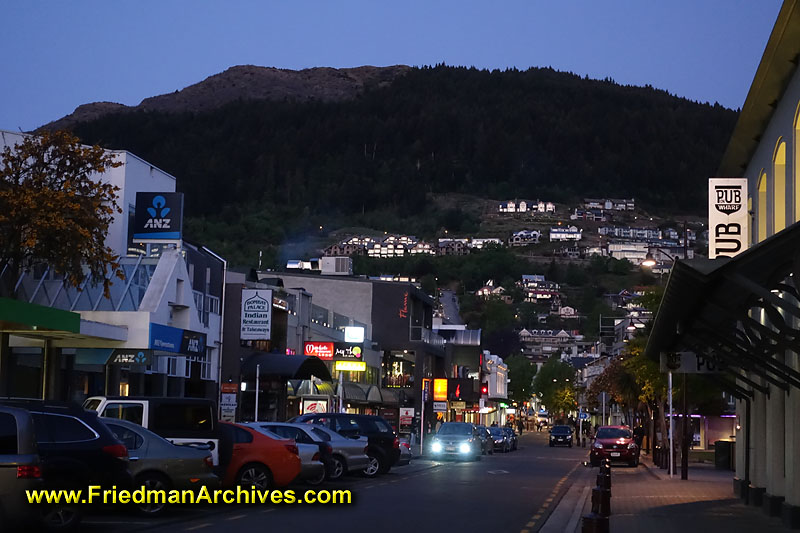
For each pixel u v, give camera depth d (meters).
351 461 30.44
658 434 58.41
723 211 24.02
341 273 83.25
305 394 58.16
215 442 21.00
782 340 14.21
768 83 19.62
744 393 25.12
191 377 48.03
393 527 18.14
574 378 169.75
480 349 104.81
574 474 41.00
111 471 16.02
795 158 18.58
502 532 17.98
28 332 29.36
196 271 48.09
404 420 52.62
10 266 37.06
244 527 17.41
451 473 38.03
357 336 67.38
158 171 50.81
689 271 12.48
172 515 19.17
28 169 33.31
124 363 34.59
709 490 31.00
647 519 20.98
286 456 22.94
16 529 14.11
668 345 21.62
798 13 16.23
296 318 59.62
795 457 19.03
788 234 11.83
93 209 33.09
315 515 20.05
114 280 41.22
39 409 15.79
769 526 19.53
